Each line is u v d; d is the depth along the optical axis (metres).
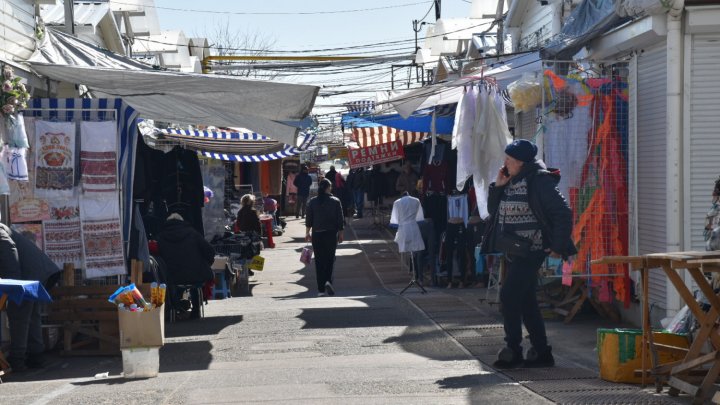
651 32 10.82
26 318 10.08
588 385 8.07
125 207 11.91
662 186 11.05
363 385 8.26
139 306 9.29
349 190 40.09
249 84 12.14
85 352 11.27
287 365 9.66
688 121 10.67
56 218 11.57
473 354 9.97
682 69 10.66
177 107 13.36
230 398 7.86
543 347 9.07
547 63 13.16
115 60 14.56
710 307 7.98
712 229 8.36
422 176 19.34
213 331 12.73
